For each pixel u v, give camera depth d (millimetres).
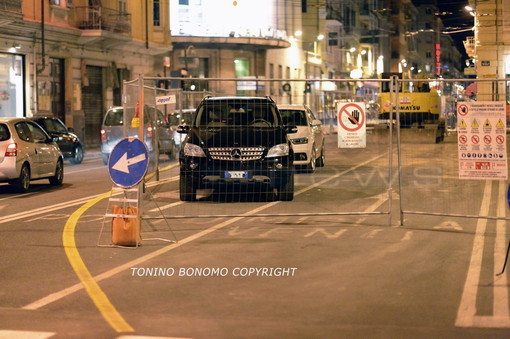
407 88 71375
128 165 19484
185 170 27641
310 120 41125
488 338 12023
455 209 26859
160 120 47906
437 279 16000
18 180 32719
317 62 139250
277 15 119125
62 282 15875
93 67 75562
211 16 104125
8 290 15188
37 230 22328
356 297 14562
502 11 91375
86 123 74625
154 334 12266
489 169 21344
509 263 17547
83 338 12070
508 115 24219
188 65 101188
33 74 65125
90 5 73500
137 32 82938
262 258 18125
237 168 27203
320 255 18453
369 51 181375
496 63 92250
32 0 64000
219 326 12711
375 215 25031
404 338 12008
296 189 32719
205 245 19766
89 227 22922
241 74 108875
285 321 12984
